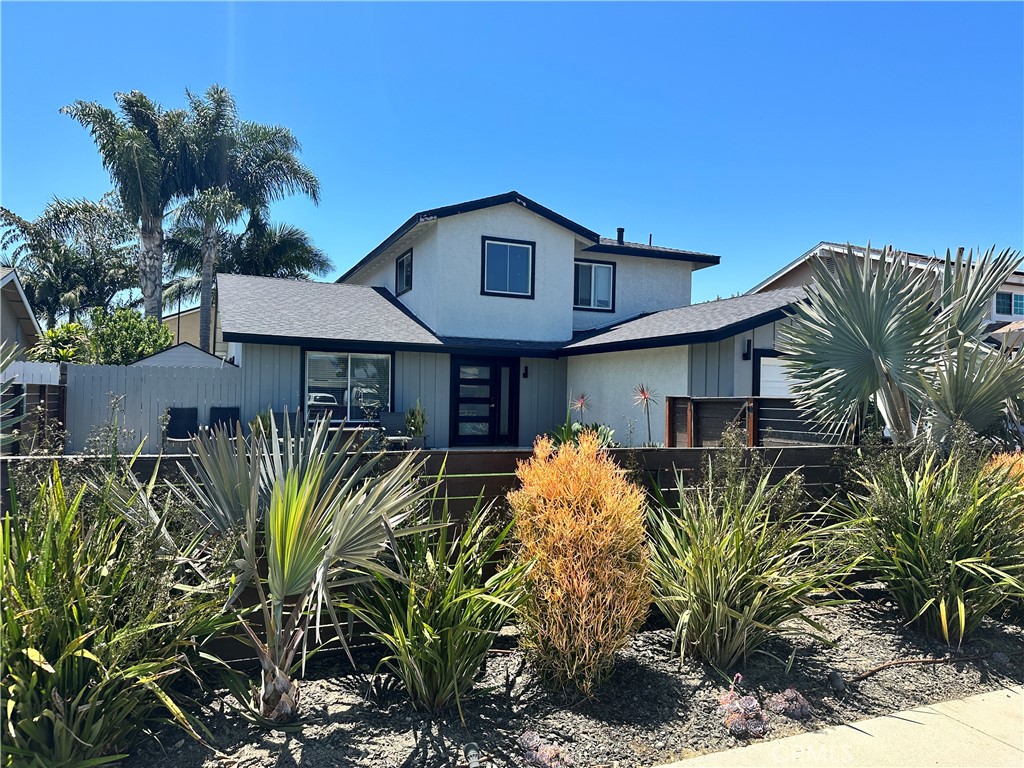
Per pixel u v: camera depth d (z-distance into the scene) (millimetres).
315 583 2787
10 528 2633
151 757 2725
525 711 3242
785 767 2920
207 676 3344
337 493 3396
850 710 3465
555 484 3484
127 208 23953
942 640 4305
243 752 2787
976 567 4172
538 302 15344
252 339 11773
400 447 10984
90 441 3408
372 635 3445
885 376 6215
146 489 3213
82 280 33312
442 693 3156
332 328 12984
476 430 14719
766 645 4109
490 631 3254
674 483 4730
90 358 17406
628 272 17266
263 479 3229
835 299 6438
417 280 15492
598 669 3355
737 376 10594
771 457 5098
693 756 2988
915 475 4785
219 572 2932
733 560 3783
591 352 13734
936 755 3055
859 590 5113
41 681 2445
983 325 7488
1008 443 6254
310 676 3525
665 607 4004
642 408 12641
